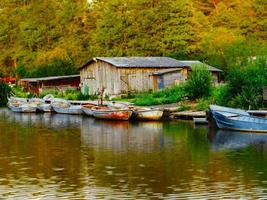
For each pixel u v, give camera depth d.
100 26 105.88
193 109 58.88
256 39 97.94
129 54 101.75
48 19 122.81
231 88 55.56
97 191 29.31
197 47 98.19
